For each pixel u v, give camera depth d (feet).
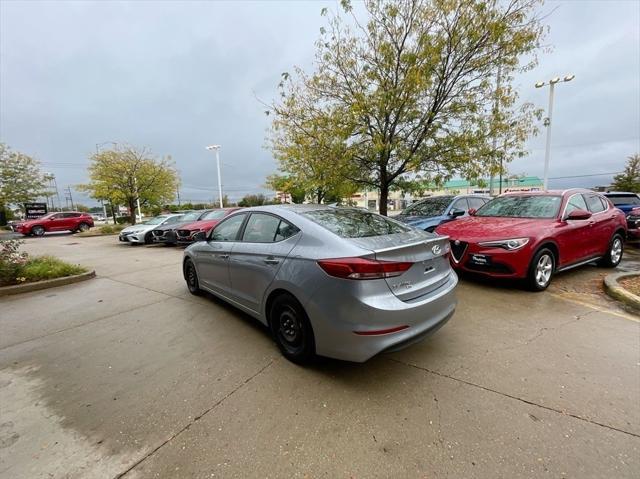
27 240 59.11
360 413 7.32
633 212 30.71
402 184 30.14
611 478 5.49
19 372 9.49
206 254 14.26
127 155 75.56
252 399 7.92
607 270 20.25
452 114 24.40
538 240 15.05
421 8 21.83
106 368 9.61
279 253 9.85
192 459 6.13
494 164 24.34
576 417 7.00
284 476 5.70
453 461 5.93
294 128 27.76
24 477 5.80
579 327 11.57
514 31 21.24
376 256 7.87
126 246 43.86
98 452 6.36
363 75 24.21
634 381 8.28
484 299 14.65
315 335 8.65
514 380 8.43
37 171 80.74
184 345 10.99
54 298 17.24
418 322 8.43
